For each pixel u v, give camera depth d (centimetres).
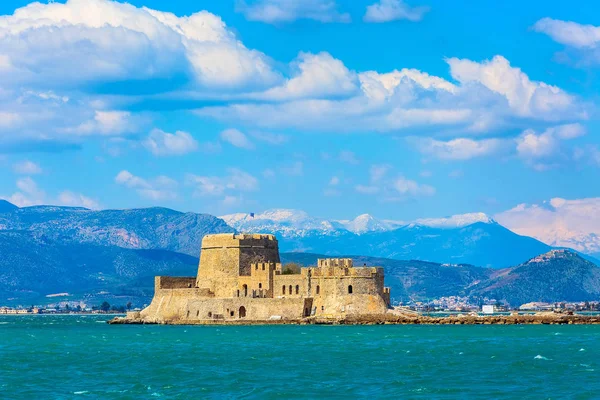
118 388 17675
